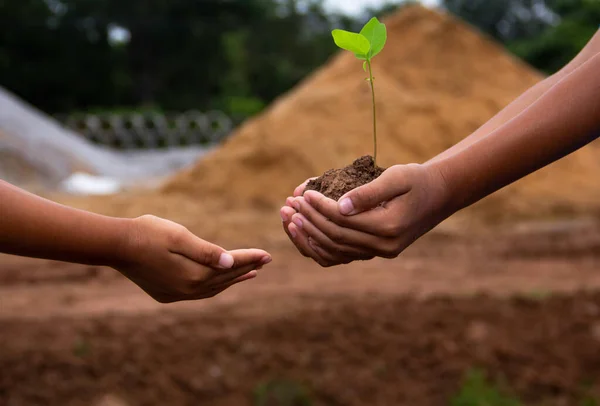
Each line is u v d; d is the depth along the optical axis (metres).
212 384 1.56
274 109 5.59
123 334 1.84
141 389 1.53
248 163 4.89
